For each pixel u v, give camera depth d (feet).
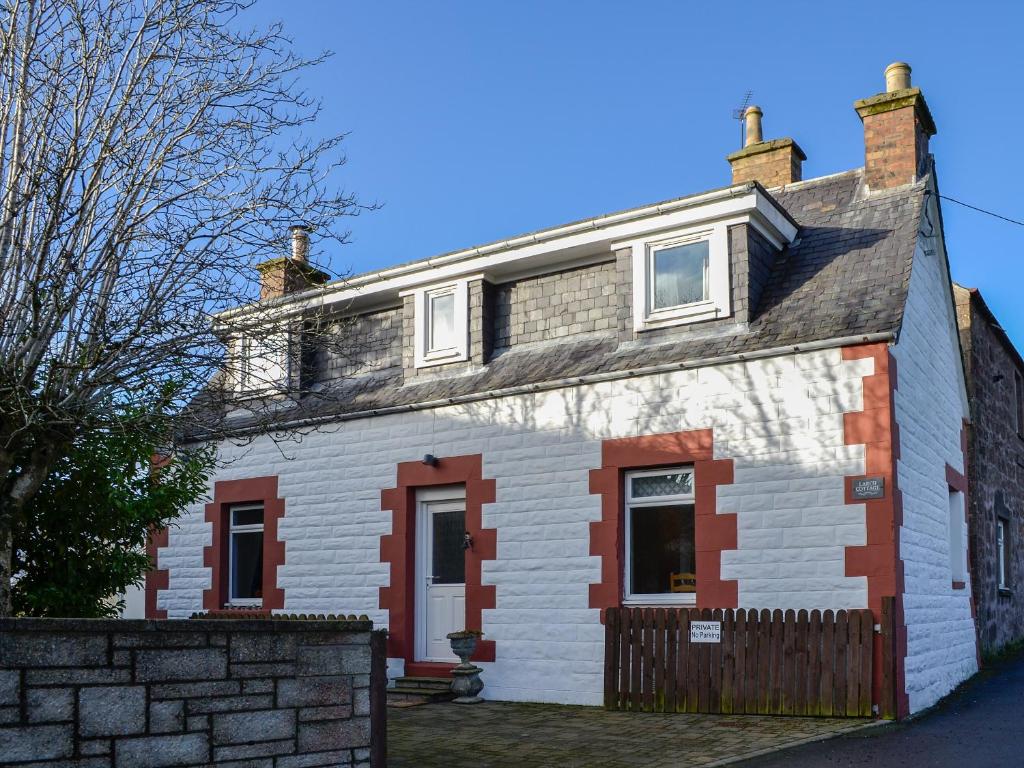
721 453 39.32
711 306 41.93
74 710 18.28
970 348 55.72
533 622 42.65
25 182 24.94
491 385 46.19
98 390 25.46
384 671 23.03
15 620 17.70
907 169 45.78
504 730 34.81
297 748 21.33
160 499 29.17
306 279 30.63
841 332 37.93
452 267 48.93
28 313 24.48
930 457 42.63
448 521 47.21
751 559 38.09
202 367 26.89
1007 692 41.55
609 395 42.29
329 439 50.55
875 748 29.94
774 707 35.88
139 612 57.93
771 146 53.42
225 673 20.39
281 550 51.24
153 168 26.35
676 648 38.17
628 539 41.70
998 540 59.88
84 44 26.21
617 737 32.99
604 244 45.27
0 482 23.86
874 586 35.60
